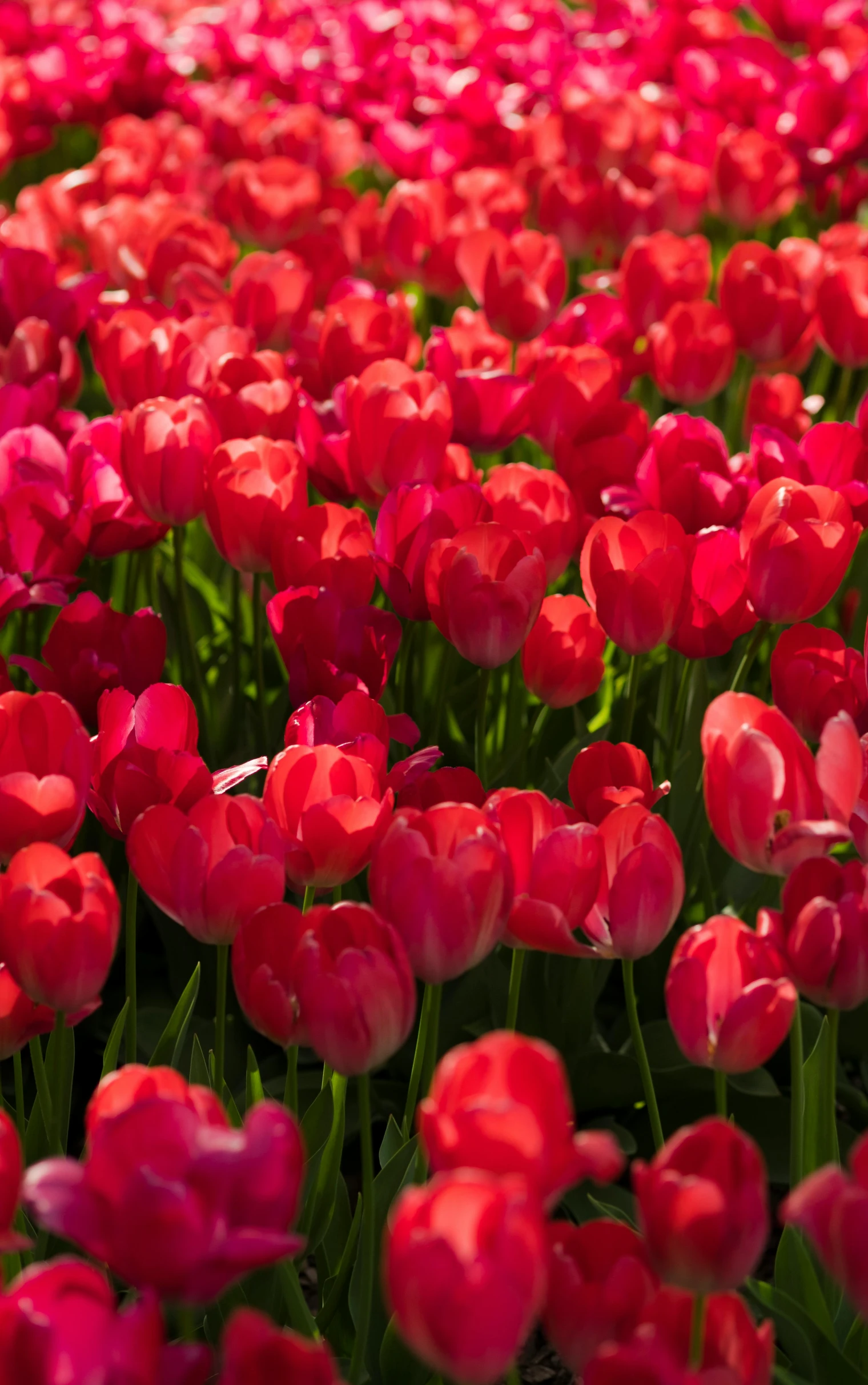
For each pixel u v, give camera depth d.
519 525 1.97
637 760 1.72
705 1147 1.47
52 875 1.60
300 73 4.77
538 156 3.90
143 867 1.65
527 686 1.92
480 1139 1.44
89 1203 1.45
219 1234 1.45
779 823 1.64
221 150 3.95
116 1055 1.79
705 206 3.80
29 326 2.31
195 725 1.74
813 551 1.84
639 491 2.04
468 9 5.72
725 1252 1.47
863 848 1.66
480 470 2.91
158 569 2.31
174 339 2.21
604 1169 1.46
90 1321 1.43
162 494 1.98
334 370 2.30
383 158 3.93
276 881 1.64
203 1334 1.81
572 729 2.24
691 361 2.33
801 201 4.55
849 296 2.47
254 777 2.11
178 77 4.68
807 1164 1.76
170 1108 1.45
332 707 1.75
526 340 2.69
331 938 1.58
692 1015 1.59
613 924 1.65
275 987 1.59
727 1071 1.60
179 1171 1.45
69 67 4.52
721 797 1.65
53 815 1.65
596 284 3.10
